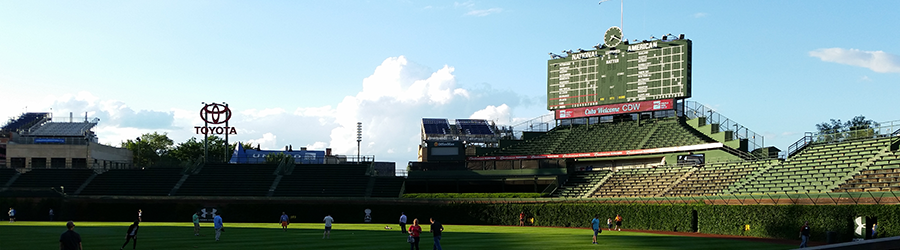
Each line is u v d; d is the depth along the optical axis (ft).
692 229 215.31
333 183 312.29
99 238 156.87
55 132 372.38
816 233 176.76
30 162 354.54
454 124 378.53
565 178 294.46
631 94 296.71
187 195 302.25
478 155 335.88
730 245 152.56
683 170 255.91
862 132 239.50
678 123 295.89
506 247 140.15
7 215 285.43
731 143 260.83
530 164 302.04
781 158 229.04
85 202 288.92
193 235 170.50
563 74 319.27
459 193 296.10
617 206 240.73
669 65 286.87
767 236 189.37
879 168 190.80
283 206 286.05
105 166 366.22
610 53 305.53
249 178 317.22
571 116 317.01
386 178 316.19
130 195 301.43
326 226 163.43
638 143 296.10
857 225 168.76
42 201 287.48
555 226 257.34
